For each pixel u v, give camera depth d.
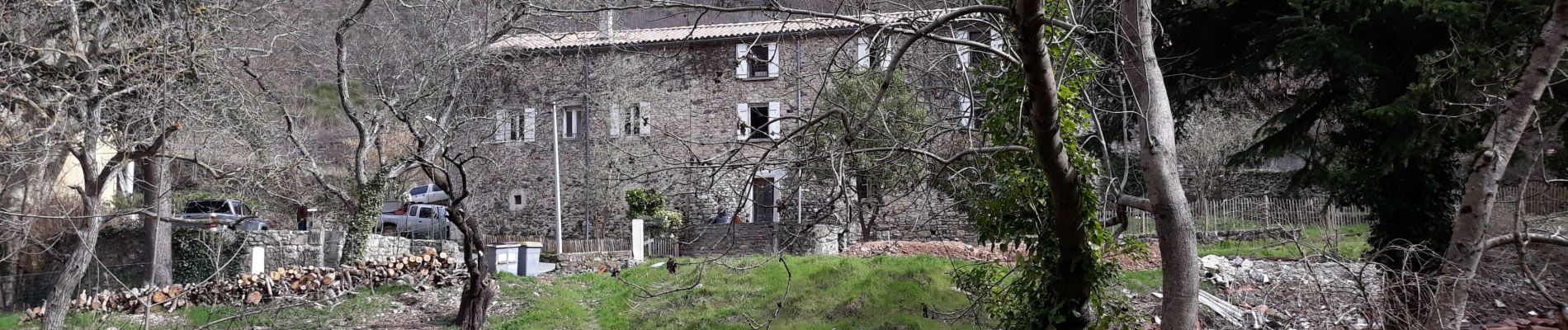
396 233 29.22
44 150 12.27
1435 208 12.82
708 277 16.00
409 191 29.67
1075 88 8.09
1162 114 7.23
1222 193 27.34
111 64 13.17
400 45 21.94
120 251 20.44
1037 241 8.52
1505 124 6.49
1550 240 6.60
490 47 22.91
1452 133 11.16
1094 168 8.34
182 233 21.44
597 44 27.67
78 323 14.94
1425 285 6.88
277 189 21.02
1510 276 9.27
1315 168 13.72
